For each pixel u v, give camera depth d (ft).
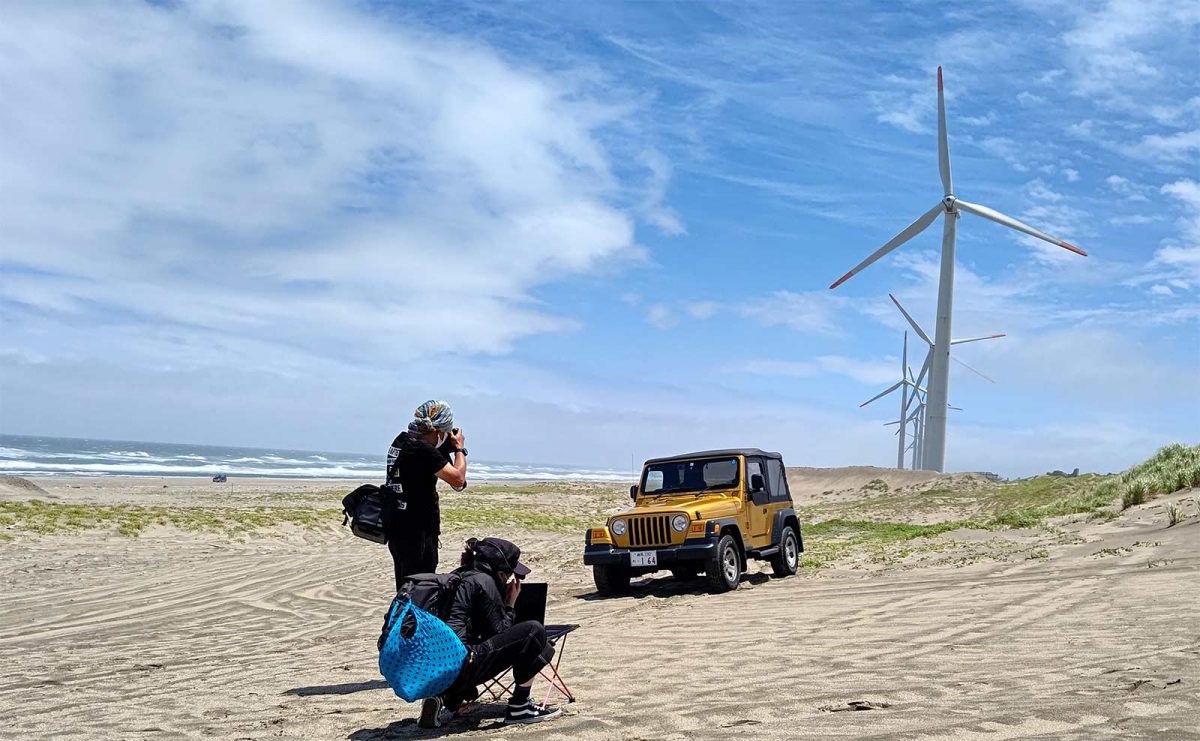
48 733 17.81
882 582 42.39
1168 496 65.92
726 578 42.29
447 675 16.29
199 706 20.11
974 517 103.40
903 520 108.58
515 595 18.04
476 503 148.46
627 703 18.19
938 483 149.28
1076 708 15.02
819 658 22.81
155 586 48.88
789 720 15.67
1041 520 67.56
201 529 81.46
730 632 28.94
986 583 38.55
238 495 159.12
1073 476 121.49
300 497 154.92
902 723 14.80
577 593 45.85
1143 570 37.68
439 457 21.25
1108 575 37.35
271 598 44.29
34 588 48.26
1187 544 43.73
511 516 114.21
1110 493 74.64
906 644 24.45
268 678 23.70
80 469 274.98
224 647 30.04
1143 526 54.54
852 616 31.27
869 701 16.90
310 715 18.78
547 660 17.54
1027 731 13.76
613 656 24.95
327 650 28.78
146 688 22.67
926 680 18.85
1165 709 14.61
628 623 33.06
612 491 209.87
